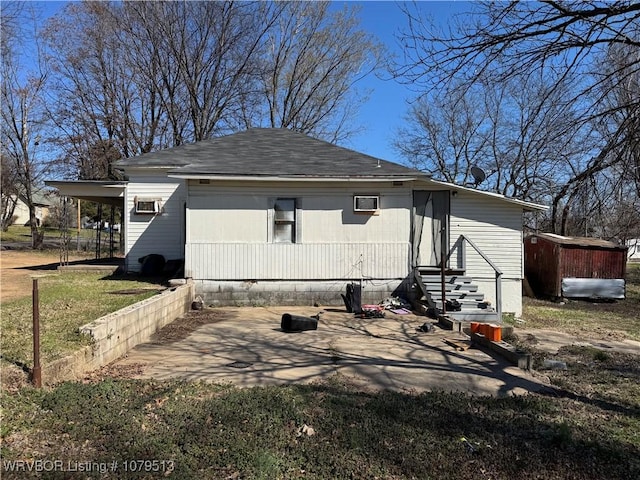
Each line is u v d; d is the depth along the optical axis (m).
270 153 13.11
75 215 46.91
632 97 4.45
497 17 4.43
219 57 26.08
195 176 10.75
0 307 8.09
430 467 3.37
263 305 11.30
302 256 11.41
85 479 3.06
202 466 3.27
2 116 26.67
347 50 28.05
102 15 24.03
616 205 5.88
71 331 5.98
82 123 24.77
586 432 4.13
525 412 4.59
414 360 6.56
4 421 3.76
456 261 12.23
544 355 7.54
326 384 5.25
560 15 4.21
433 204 12.27
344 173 11.23
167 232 14.19
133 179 14.09
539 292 17.38
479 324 7.89
